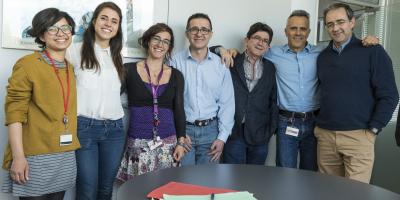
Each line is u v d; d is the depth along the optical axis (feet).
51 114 6.05
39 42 6.36
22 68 5.83
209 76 8.84
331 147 8.71
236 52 9.74
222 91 9.12
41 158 5.97
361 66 8.16
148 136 7.82
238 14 10.95
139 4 9.09
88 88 6.93
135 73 7.91
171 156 8.01
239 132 9.50
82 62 6.95
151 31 8.04
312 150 9.53
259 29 9.30
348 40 8.49
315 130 9.20
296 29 9.29
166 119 7.98
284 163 9.57
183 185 4.79
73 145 6.38
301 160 9.77
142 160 7.72
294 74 9.48
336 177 5.46
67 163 6.32
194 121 8.73
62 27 6.15
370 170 8.34
